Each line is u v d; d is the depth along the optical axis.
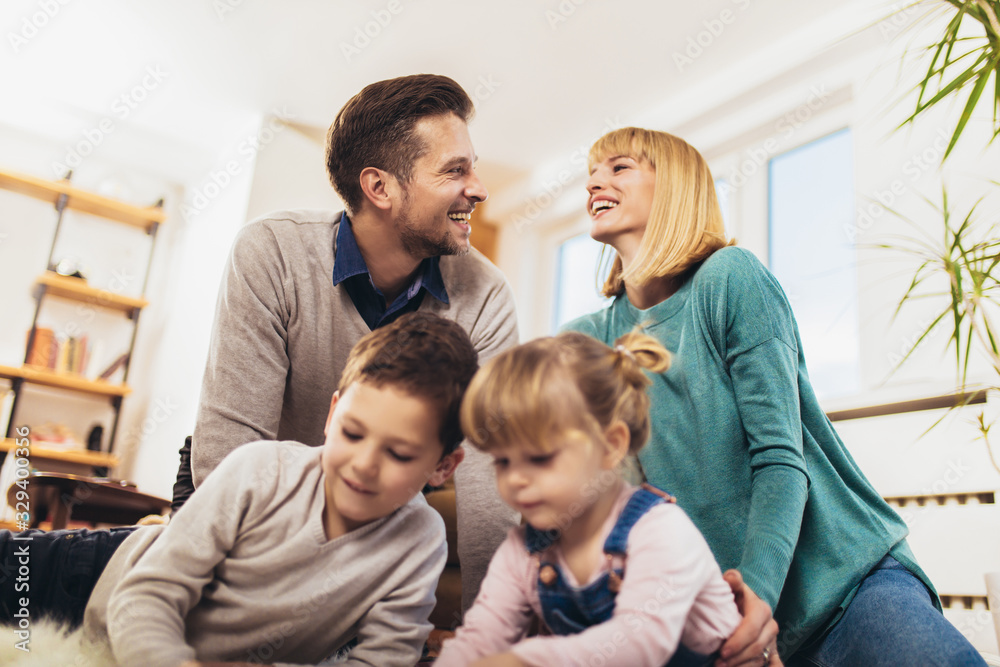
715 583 0.75
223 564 0.81
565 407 0.69
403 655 0.82
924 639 0.87
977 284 1.29
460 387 0.80
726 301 1.13
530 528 0.77
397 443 0.77
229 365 1.20
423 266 1.39
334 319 1.29
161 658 0.69
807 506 1.04
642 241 1.28
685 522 0.72
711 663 0.77
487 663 0.64
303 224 1.33
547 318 4.09
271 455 0.86
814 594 0.99
